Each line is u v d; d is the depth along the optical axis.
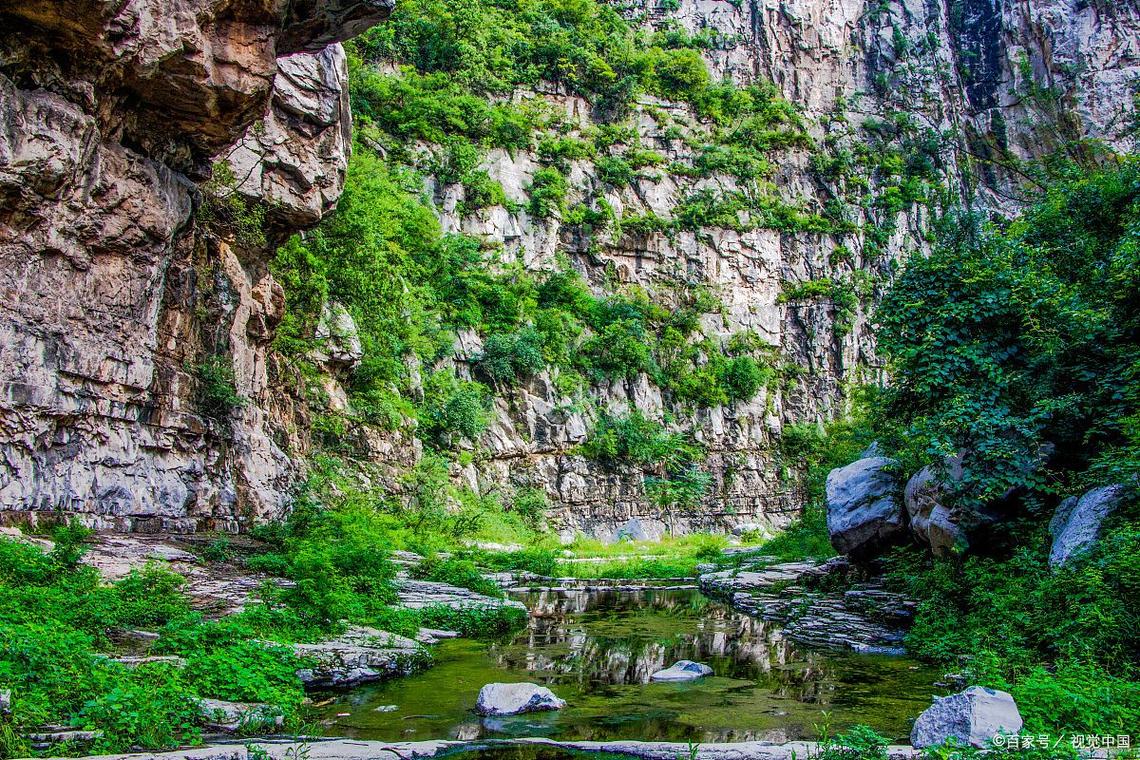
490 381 47.38
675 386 58.69
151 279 14.61
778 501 60.66
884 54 79.94
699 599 17.95
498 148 58.59
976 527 11.17
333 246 31.23
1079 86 70.06
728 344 63.53
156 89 13.62
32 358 12.09
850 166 74.50
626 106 67.50
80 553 9.95
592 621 13.95
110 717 5.59
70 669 6.03
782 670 9.33
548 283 56.72
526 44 65.12
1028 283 11.88
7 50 11.52
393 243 40.44
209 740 5.95
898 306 13.03
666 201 65.94
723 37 76.62
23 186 11.77
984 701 5.73
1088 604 7.53
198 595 10.35
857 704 7.66
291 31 14.80
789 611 13.94
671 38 75.00
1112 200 14.29
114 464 13.73
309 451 25.52
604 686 8.51
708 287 64.75
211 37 13.60
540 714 7.28
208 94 13.88
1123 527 8.18
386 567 13.13
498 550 28.52
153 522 14.42
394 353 37.00
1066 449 11.27
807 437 62.06
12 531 10.95
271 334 21.42
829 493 15.39
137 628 8.30
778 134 72.44
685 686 8.48
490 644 11.26
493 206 55.69
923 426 11.96
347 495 26.00
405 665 9.09
